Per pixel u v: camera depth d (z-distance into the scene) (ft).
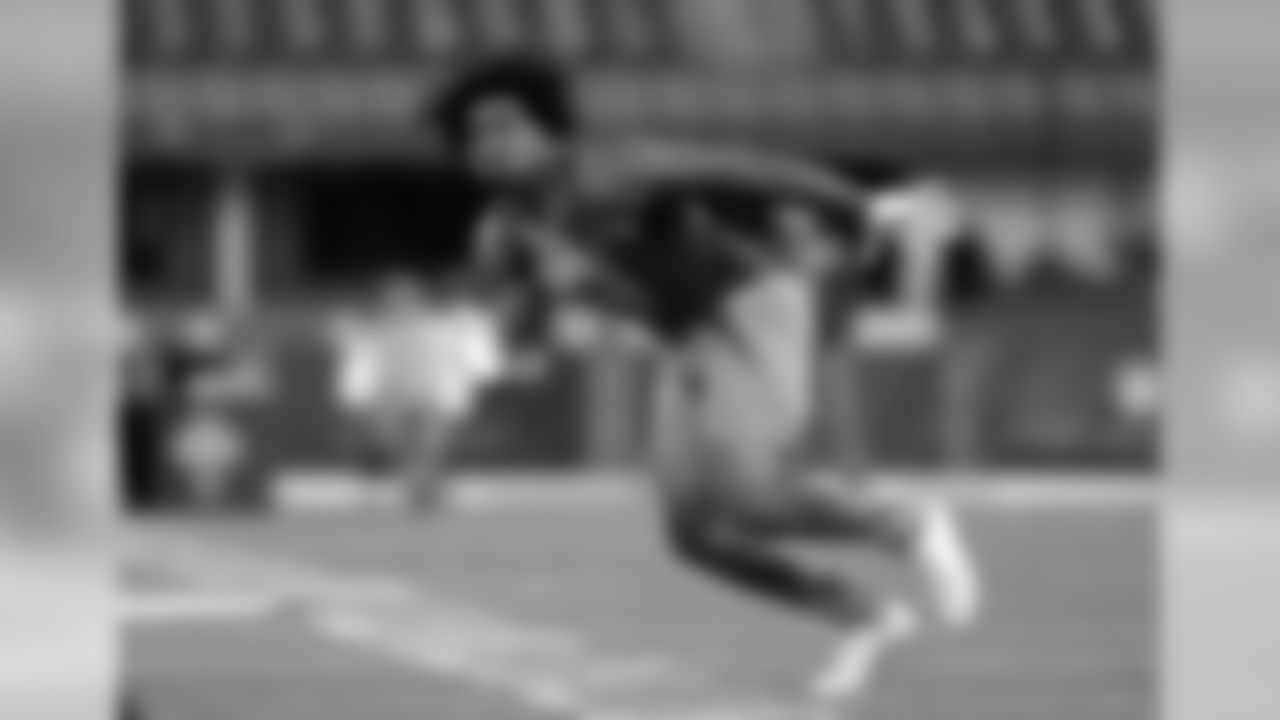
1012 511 145.48
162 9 184.85
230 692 86.58
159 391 157.58
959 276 183.32
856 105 191.42
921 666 87.20
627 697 85.87
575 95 177.17
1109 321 183.93
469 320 147.43
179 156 184.03
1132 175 189.98
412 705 83.35
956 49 192.44
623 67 186.50
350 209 186.39
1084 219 190.49
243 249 181.27
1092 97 193.36
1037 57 193.06
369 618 101.40
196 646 95.25
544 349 155.63
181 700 84.74
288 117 186.19
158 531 131.34
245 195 181.16
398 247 182.70
